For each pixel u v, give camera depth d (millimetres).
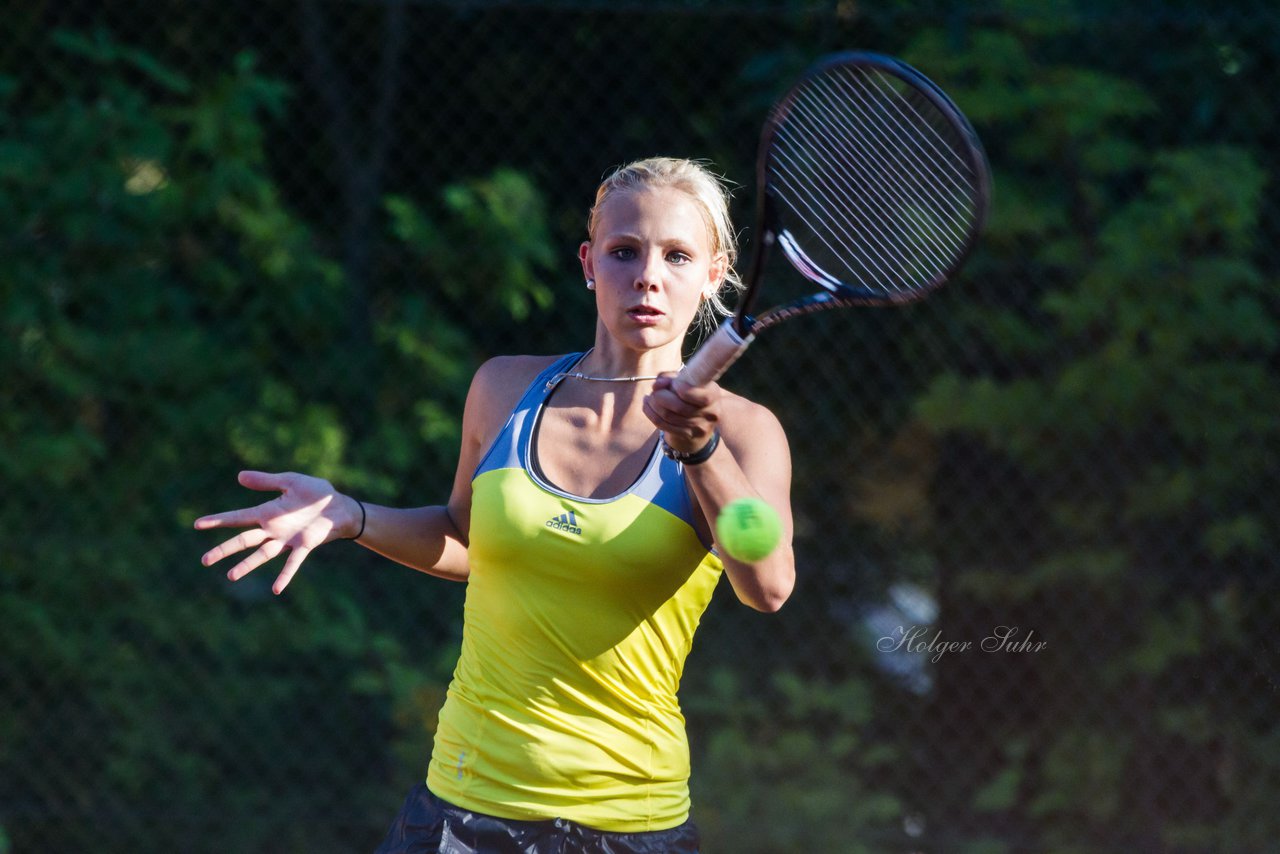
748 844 17438
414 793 8250
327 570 19125
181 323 19250
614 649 7539
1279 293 18578
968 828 18266
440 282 19984
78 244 18906
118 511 18781
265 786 18250
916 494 19328
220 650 18453
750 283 7527
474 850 7727
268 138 20719
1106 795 18047
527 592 7535
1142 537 18562
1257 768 17859
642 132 20281
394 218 20359
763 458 7590
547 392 7852
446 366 19641
